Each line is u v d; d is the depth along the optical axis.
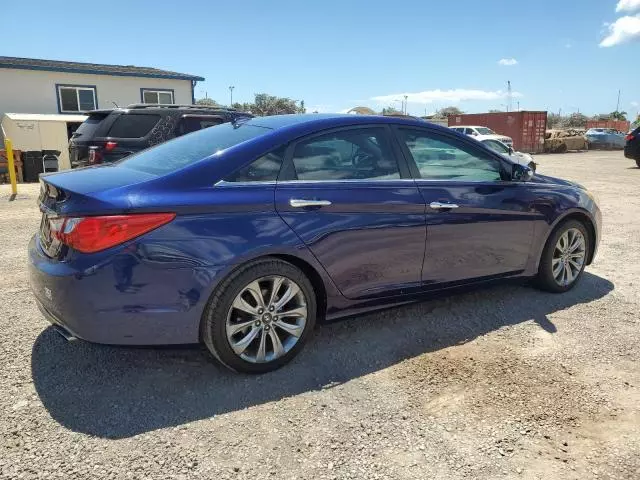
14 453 2.49
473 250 4.07
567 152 34.53
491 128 35.31
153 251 2.85
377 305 3.71
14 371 3.24
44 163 16.19
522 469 2.47
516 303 4.54
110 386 3.10
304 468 2.45
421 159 3.87
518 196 4.29
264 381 3.20
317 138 3.47
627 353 3.64
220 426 2.75
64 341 3.64
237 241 3.03
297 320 3.38
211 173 3.10
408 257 3.73
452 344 3.75
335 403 2.98
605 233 7.52
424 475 2.41
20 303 4.32
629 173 17.36
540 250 4.54
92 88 20.81
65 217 2.86
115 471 2.39
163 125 7.93
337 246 3.39
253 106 47.59
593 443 2.66
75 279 2.78
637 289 4.97
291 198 3.23
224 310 3.05
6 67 19.08
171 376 3.23
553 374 3.34
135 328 2.89
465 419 2.85
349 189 3.46
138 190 2.91
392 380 3.25
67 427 2.70
